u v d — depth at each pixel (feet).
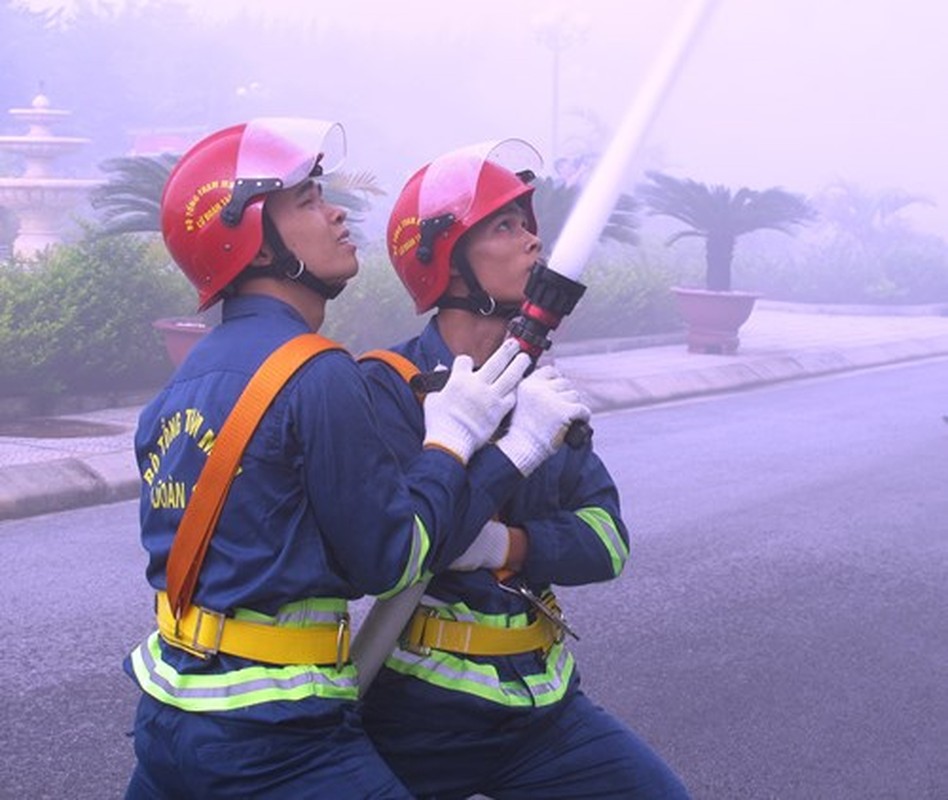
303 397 7.25
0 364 35.40
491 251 8.30
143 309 38.70
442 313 8.52
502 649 8.15
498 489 7.63
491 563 8.05
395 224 8.55
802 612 21.65
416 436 8.10
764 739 16.38
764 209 57.31
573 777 8.50
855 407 45.96
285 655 7.31
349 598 7.58
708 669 18.75
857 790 15.11
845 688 18.20
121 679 17.84
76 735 16.05
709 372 50.78
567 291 7.64
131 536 24.95
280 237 7.65
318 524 7.33
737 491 31.14
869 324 78.28
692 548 25.68
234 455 7.27
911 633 20.74
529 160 8.72
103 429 34.22
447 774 8.22
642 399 45.57
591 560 8.36
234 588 7.30
